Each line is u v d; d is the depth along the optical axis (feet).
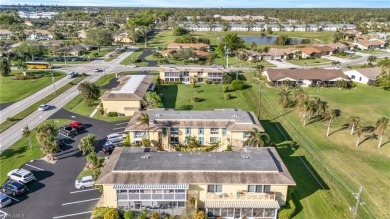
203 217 137.80
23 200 155.63
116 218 139.54
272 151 175.11
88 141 190.80
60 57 527.81
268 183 143.74
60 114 269.85
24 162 189.88
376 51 618.03
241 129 206.80
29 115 266.57
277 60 533.55
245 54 532.32
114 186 139.74
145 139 207.72
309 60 534.78
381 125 212.23
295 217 146.61
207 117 220.43
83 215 145.59
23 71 396.37
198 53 526.98
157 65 476.13
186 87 363.35
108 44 624.59
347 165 196.03
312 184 173.17
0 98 309.42
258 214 147.13
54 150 188.24
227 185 145.07
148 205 145.79
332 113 238.68
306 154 207.00
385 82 356.79
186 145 213.25
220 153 166.71
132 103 266.77
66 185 168.35
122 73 419.13
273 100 319.06
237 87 354.74
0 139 219.61
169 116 221.46
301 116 273.54
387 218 148.36
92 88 290.97
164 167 149.79
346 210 152.76
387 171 189.78
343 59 542.16
